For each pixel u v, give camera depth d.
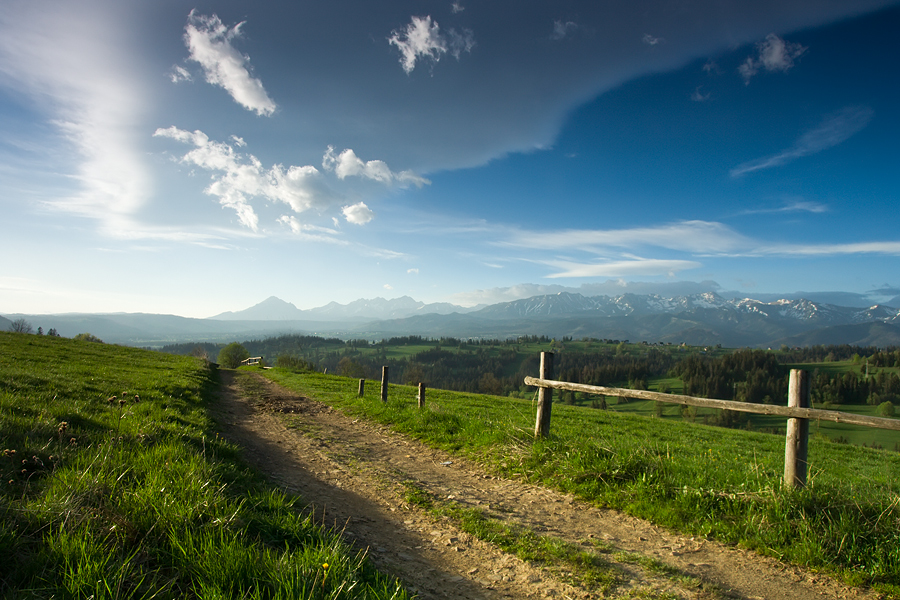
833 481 6.70
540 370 9.26
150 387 15.23
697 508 6.10
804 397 5.89
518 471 8.37
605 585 4.45
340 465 8.98
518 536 5.59
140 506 4.00
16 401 7.75
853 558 4.85
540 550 5.21
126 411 9.14
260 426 13.19
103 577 2.94
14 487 4.22
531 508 6.70
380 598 3.47
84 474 4.50
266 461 8.82
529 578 4.57
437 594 4.09
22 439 5.51
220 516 4.16
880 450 21.17
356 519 5.96
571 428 15.30
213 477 5.42
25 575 2.90
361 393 20.30
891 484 7.56
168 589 3.01
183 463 5.62
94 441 6.13
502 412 19.42
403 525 5.93
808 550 4.98
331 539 4.47
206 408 14.61
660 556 5.12
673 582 4.54
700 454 10.98
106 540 3.44
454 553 5.13
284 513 5.18
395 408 15.35
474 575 4.60
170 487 4.61
